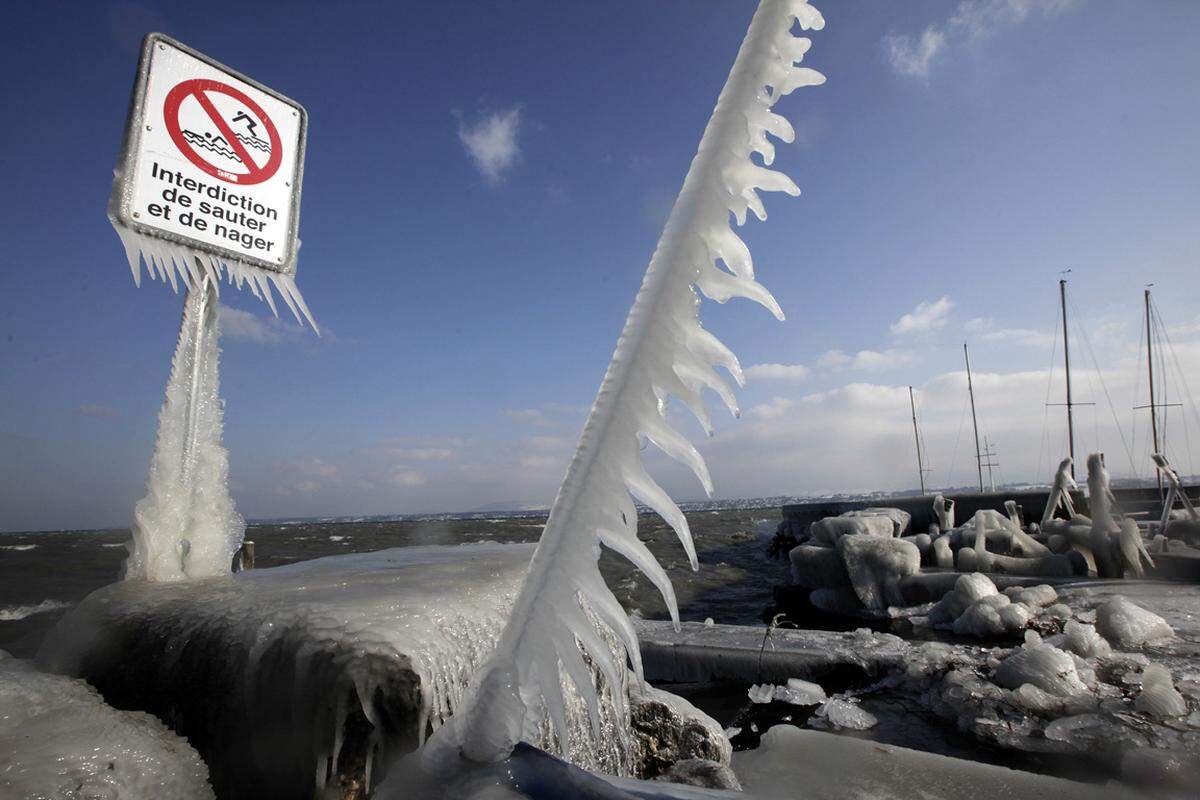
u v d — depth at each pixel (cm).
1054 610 841
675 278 125
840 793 313
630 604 1434
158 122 285
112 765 157
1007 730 446
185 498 282
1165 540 1172
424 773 127
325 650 174
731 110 124
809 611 1251
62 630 234
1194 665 567
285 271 333
